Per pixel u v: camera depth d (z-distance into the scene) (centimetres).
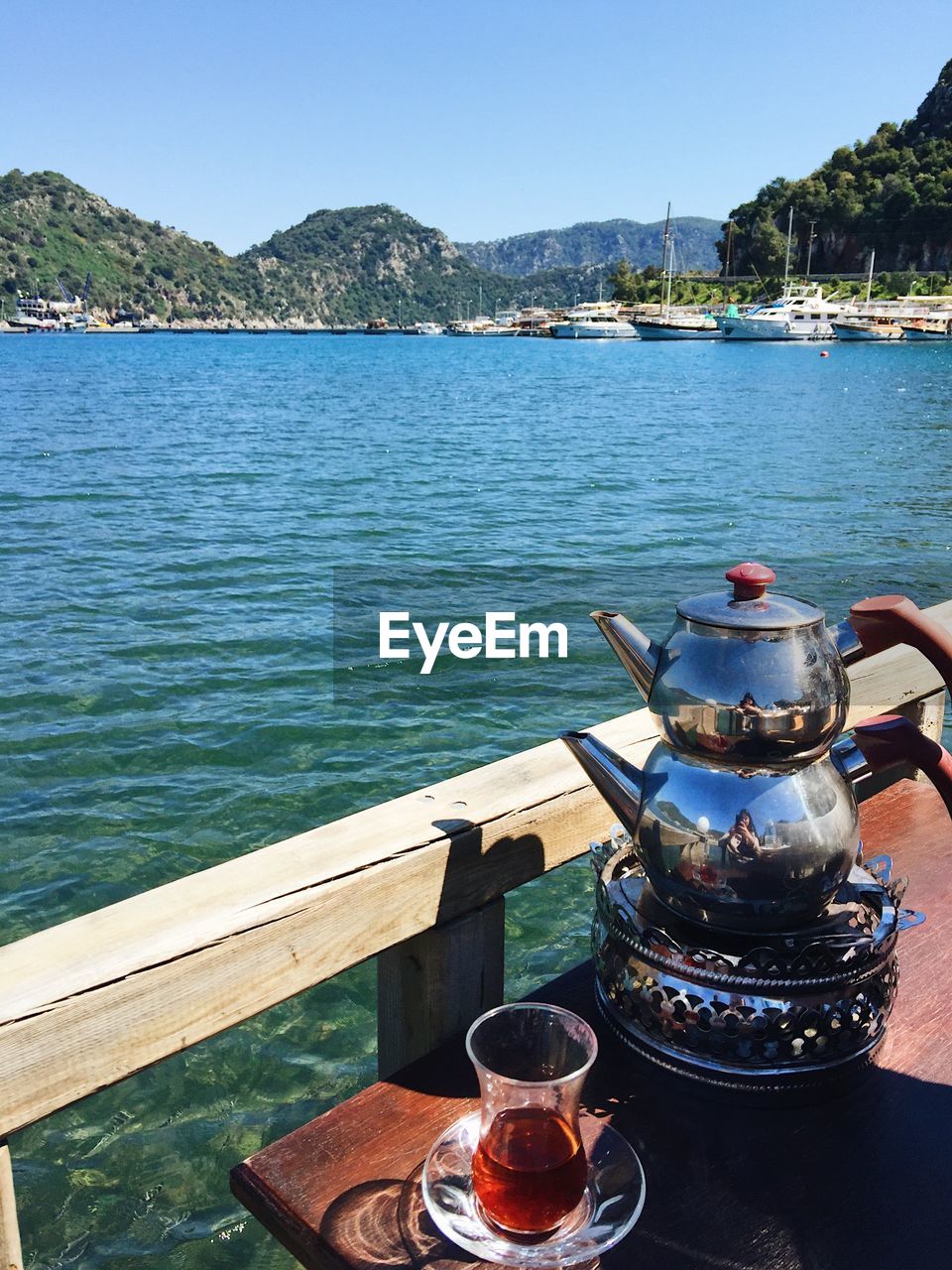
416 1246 91
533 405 3562
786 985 104
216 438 2427
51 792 551
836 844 108
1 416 2942
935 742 109
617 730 163
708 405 3512
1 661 766
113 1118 314
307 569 1084
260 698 689
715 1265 90
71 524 1318
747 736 105
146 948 102
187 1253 269
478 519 1392
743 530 1329
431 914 129
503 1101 91
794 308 9681
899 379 4869
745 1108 109
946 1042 120
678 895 111
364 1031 352
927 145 13538
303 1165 102
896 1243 93
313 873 117
